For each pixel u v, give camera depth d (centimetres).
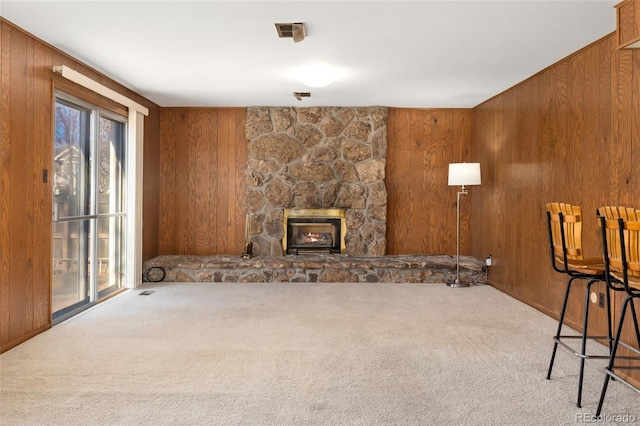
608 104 362
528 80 502
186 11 325
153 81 527
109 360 325
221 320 432
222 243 682
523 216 514
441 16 331
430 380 294
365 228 665
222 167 679
